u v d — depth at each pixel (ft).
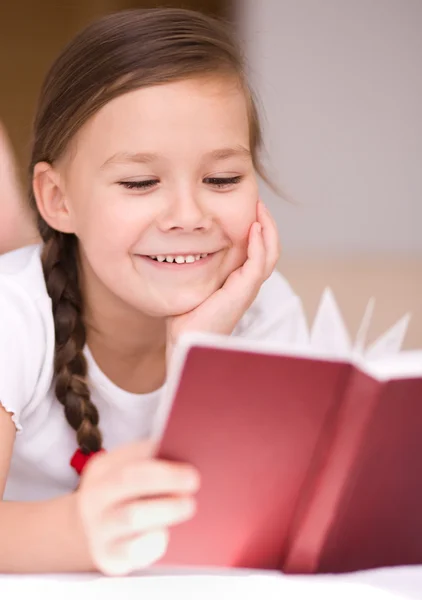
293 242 22.40
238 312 4.56
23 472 5.23
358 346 5.50
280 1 22.30
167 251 4.35
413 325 14.96
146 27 4.35
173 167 4.24
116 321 4.93
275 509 2.98
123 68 4.23
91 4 21.39
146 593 2.90
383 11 22.90
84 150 4.39
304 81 22.70
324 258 21.04
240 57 4.57
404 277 18.67
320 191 22.79
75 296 4.88
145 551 2.87
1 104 21.38
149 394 5.15
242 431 2.81
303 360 2.73
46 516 3.37
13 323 4.49
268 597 2.87
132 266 4.40
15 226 7.01
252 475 2.89
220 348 2.67
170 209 4.27
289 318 5.69
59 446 4.99
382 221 22.97
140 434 5.25
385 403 2.82
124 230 4.30
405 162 23.12
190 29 4.40
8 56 21.40
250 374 2.73
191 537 2.98
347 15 22.72
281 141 22.59
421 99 23.18
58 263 4.87
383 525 3.12
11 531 3.39
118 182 4.28
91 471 2.94
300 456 2.89
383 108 23.07
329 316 5.61
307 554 3.06
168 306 4.49
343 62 22.89
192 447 2.81
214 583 2.97
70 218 4.65
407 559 3.26
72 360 4.79
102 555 2.90
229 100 4.34
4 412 4.34
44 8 21.40
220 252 4.57
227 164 4.36
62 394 4.75
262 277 4.60
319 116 22.79
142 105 4.18
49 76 4.82
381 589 2.96
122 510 2.82
